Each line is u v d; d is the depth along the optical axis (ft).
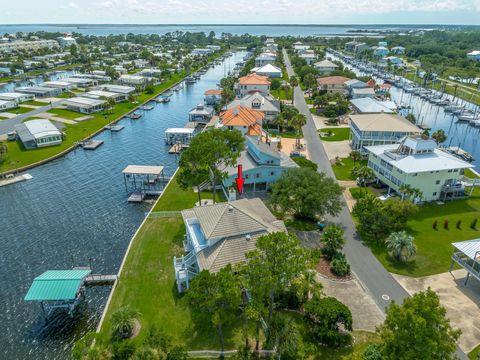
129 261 164.04
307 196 174.29
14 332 133.90
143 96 524.11
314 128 365.61
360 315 130.52
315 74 589.73
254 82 468.34
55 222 208.44
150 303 138.31
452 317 128.88
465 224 191.52
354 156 264.93
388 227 174.81
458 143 350.64
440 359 85.97
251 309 103.91
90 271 152.76
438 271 154.92
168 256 166.50
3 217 213.87
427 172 208.54
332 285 145.89
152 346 106.22
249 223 146.41
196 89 598.75
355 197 221.66
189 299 109.19
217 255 135.54
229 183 221.46
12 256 177.99
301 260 105.60
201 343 119.24
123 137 359.46
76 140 339.77
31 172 276.41
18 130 332.19
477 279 145.48
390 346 91.35
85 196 239.30
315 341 118.21
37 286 140.26
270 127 369.71
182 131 337.72
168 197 226.58
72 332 133.80
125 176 258.16
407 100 520.01
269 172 226.58
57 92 517.96
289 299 131.34
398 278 150.71
